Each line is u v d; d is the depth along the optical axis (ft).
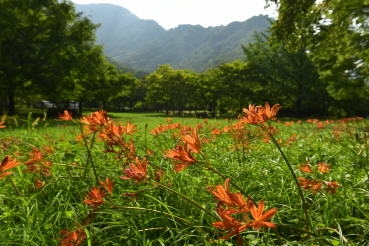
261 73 134.10
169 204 5.68
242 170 8.22
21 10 75.36
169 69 192.75
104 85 140.15
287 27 34.27
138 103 286.25
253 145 11.77
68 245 3.73
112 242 4.36
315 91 120.78
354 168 10.40
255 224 2.47
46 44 81.41
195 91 167.63
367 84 49.08
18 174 8.21
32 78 83.82
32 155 6.55
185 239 4.45
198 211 5.76
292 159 10.86
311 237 4.29
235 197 2.63
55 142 13.51
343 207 6.19
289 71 123.03
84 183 6.86
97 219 5.35
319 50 38.99
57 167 8.04
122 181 7.13
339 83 52.34
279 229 5.68
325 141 16.14
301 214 5.76
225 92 144.36
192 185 6.77
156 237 4.95
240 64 144.36
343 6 32.53
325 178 8.13
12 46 77.41
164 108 297.74
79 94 135.33
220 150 12.34
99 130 4.51
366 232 4.57
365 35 35.40
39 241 4.13
